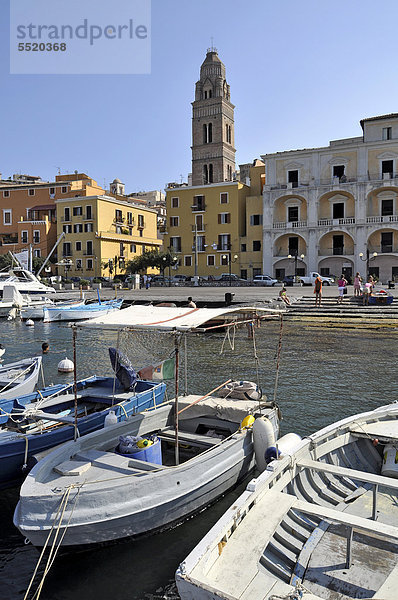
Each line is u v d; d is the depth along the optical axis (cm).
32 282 4641
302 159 5722
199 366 1723
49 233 6906
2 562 619
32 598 547
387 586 436
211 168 8512
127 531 609
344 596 473
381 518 622
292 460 645
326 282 5272
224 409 891
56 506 573
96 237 6325
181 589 415
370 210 5475
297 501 556
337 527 594
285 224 5819
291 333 2489
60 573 589
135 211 7131
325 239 5747
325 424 1082
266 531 507
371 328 2564
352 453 795
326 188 5541
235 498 757
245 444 799
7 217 7331
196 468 686
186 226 6662
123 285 5759
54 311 3256
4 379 1283
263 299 3362
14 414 902
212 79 8494
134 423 822
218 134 8406
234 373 1600
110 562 604
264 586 435
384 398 1285
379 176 5362
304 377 1527
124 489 604
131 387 1062
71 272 6544
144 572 584
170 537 654
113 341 2414
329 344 2152
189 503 675
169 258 6266
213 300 3384
